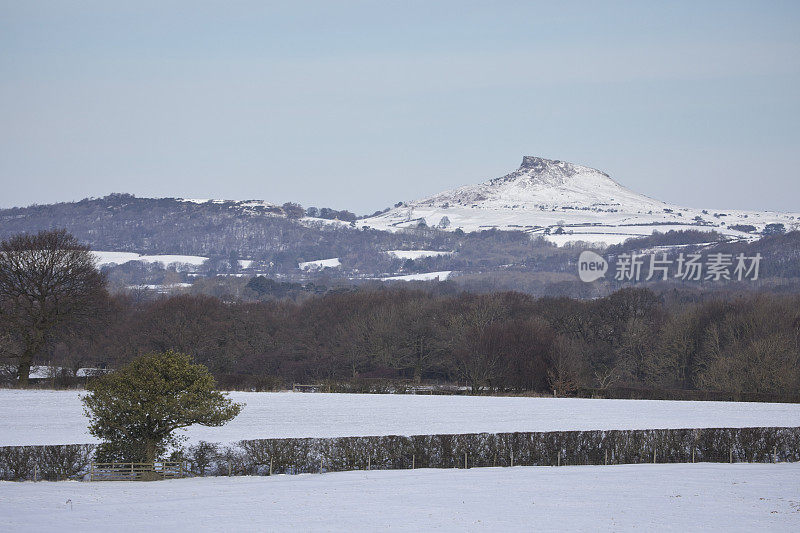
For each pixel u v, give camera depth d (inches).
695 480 4867.1
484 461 5629.9
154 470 5172.2
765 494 4411.9
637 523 3745.1
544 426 7416.3
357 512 3981.3
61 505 4180.6
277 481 4936.0
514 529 3634.4
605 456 5772.6
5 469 5036.9
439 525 3708.2
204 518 3860.7
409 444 5551.2
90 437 6525.6
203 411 5216.5
